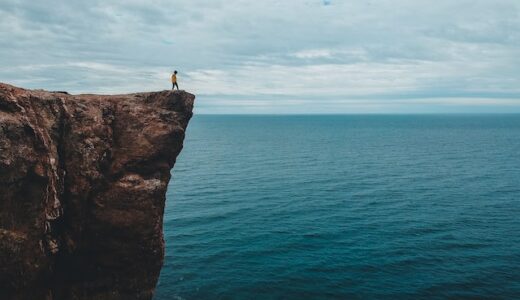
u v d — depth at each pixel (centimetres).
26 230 2089
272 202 5962
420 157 11050
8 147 1978
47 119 2295
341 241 4419
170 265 3803
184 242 4356
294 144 14800
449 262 3894
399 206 5794
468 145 14562
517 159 10631
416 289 3394
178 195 6366
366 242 4394
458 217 5272
